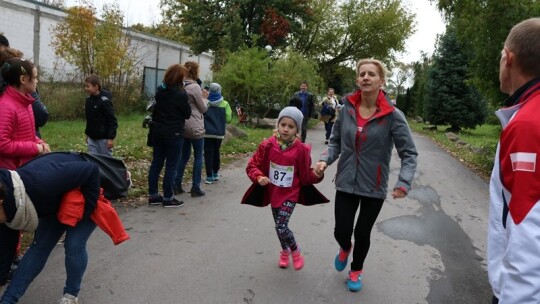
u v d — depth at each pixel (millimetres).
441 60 25812
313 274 4297
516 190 1683
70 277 3250
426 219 6594
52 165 2922
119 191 3375
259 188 4418
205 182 8109
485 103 25234
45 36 19844
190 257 4531
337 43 37438
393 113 3793
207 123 7832
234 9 27453
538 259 1603
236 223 5742
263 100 20750
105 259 4348
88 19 17125
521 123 1711
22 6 18547
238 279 4086
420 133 25828
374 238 5555
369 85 3771
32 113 3895
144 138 12156
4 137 3551
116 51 17875
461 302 3904
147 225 5457
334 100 16234
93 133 6406
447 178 10422
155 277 4020
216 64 27656
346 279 4223
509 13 9820
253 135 15820
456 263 4848
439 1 12508
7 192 2676
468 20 11047
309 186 4305
